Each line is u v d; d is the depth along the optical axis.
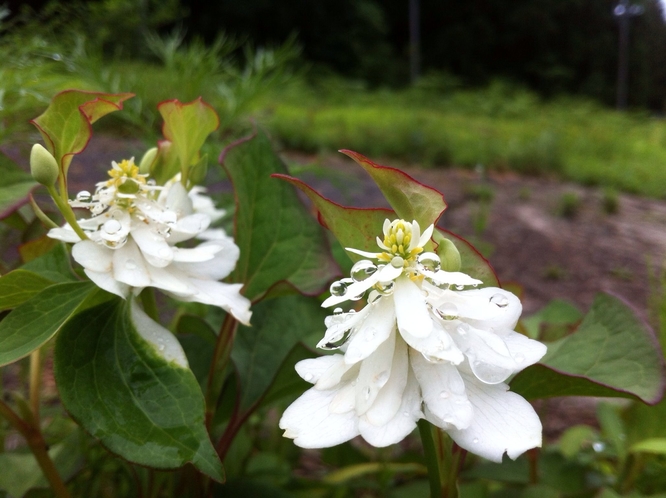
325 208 0.10
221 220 0.22
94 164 0.34
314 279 0.15
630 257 0.62
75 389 0.11
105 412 0.10
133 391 0.11
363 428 0.08
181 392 0.11
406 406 0.09
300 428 0.09
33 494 0.15
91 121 0.12
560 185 1.16
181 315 0.16
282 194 0.15
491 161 1.28
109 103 0.12
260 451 0.22
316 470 0.25
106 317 0.12
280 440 0.22
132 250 0.11
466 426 0.08
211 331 0.16
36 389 0.15
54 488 0.14
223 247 0.12
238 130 0.27
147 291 0.13
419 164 1.25
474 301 0.09
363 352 0.08
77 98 0.11
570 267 0.57
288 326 0.17
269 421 0.24
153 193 0.13
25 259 0.16
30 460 0.16
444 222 0.65
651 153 1.68
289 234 0.15
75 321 0.11
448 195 0.84
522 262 0.57
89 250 0.11
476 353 0.09
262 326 0.17
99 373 0.11
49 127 0.11
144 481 0.16
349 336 0.09
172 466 0.10
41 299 0.12
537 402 0.29
